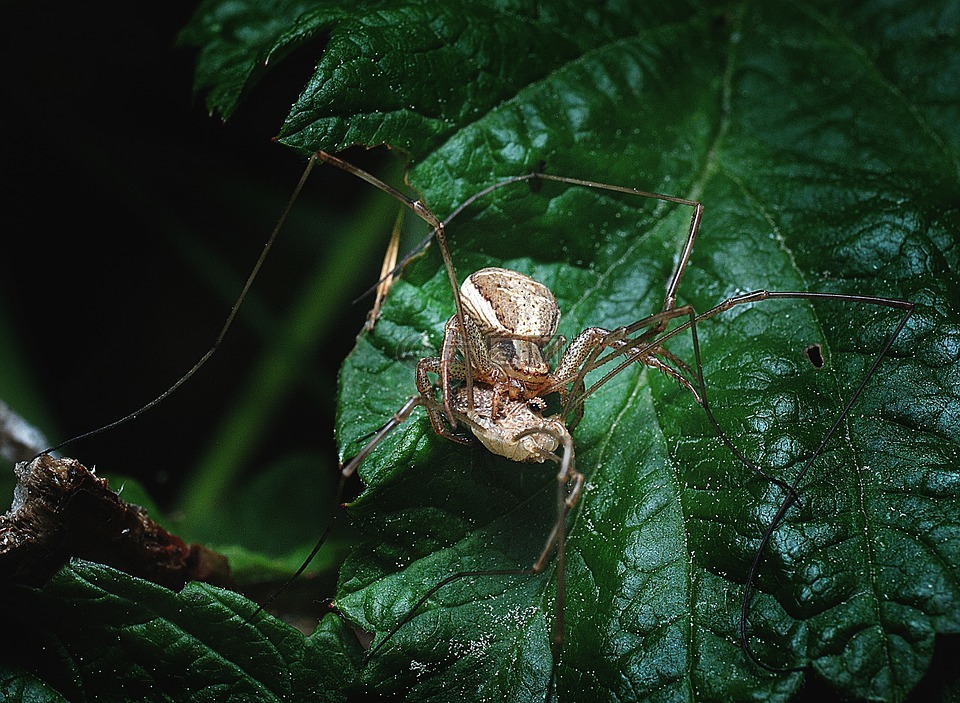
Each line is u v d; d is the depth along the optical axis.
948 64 0.15
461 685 0.13
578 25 0.15
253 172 0.17
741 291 0.14
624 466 0.14
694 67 0.15
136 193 0.17
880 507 0.13
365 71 0.14
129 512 0.14
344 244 0.17
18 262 0.17
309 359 0.17
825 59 0.15
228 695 0.13
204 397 0.17
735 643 0.13
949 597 0.13
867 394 0.14
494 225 0.14
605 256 0.15
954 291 0.14
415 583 0.14
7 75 0.17
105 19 0.17
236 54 0.15
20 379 0.16
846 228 0.14
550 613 0.13
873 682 0.13
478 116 0.14
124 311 0.17
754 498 0.13
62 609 0.13
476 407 0.14
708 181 0.15
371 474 0.14
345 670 0.13
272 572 0.15
